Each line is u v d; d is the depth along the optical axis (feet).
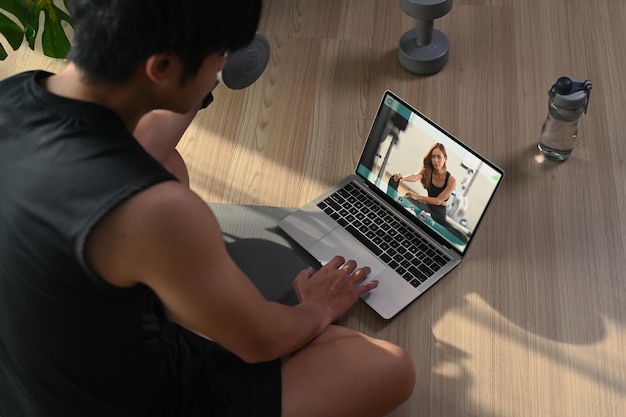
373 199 5.67
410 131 5.35
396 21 7.07
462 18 7.02
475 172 5.07
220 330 3.51
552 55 6.70
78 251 2.92
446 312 5.25
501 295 5.32
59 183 2.93
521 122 6.26
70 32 7.20
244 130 6.35
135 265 3.05
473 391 4.92
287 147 6.22
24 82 3.10
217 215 5.68
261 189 5.95
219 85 6.64
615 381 4.92
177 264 3.08
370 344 4.51
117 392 3.72
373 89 6.58
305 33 7.04
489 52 6.75
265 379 4.22
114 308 3.25
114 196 2.88
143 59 2.88
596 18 6.93
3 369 3.88
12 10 5.36
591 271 5.41
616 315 5.20
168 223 2.97
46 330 3.33
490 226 5.65
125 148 2.98
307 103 6.51
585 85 5.57
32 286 3.15
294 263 5.35
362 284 5.11
